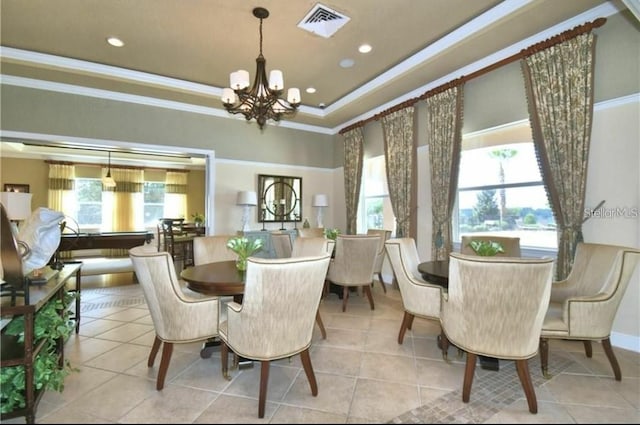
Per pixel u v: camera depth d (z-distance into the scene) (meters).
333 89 4.94
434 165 4.27
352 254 3.79
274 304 1.81
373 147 5.70
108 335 3.07
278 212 6.18
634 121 2.66
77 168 8.35
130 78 4.27
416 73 4.07
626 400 1.98
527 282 1.78
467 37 3.26
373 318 3.57
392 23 3.20
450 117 4.07
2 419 1.71
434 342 2.89
